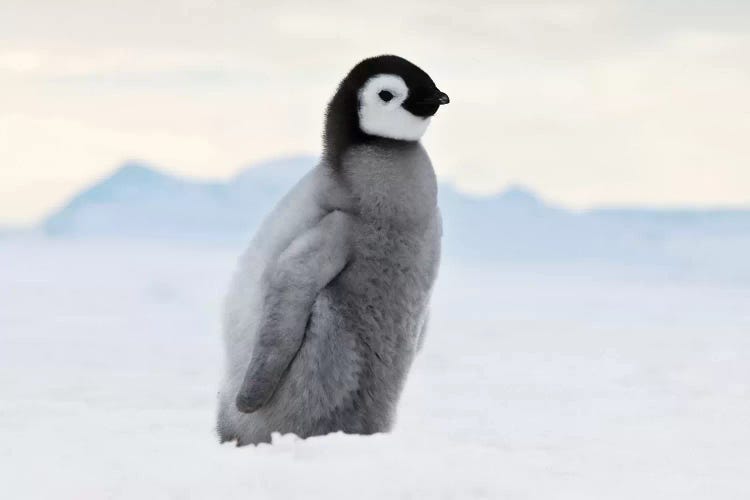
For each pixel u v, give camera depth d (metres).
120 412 17.77
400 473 11.16
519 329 40.62
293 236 13.12
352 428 13.40
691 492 11.22
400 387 13.75
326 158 13.62
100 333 37.06
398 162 13.42
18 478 11.71
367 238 13.16
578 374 25.09
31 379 23.50
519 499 10.58
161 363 27.36
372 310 13.24
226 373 13.62
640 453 13.57
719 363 27.52
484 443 14.13
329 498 10.47
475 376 24.58
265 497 10.55
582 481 11.48
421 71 13.62
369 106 13.50
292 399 13.09
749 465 12.82
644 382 23.16
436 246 13.66
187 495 10.70
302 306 12.77
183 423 16.44
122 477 11.49
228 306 13.56
